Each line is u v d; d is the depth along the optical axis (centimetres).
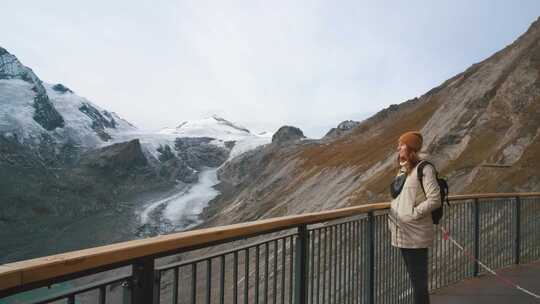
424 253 418
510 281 723
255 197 13150
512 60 6450
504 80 6128
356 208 450
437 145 5859
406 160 425
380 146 10681
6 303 166
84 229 14938
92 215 17800
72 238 13488
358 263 467
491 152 4791
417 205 411
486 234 795
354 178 8981
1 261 10506
